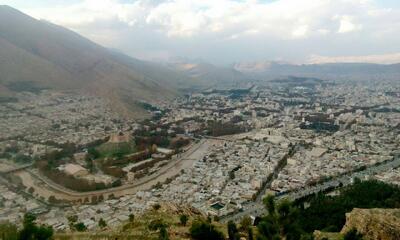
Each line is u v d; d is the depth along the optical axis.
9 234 98.12
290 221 100.19
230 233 108.38
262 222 99.44
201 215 169.12
